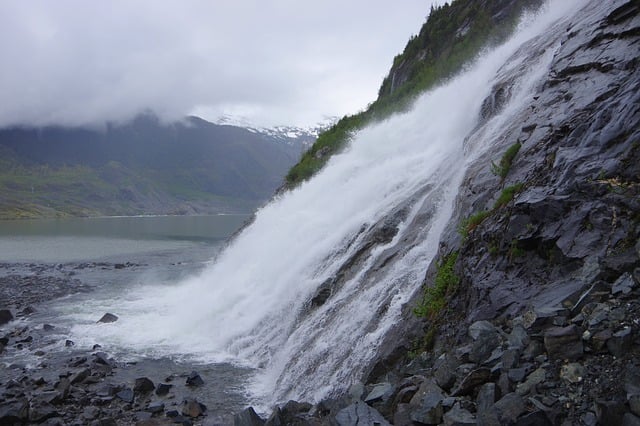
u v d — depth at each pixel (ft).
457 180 46.24
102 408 41.88
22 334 69.97
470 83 72.43
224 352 58.80
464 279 31.78
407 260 43.93
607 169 27.30
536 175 32.40
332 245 60.34
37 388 46.96
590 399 18.58
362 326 41.06
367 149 88.17
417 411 23.32
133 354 58.59
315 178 97.55
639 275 21.91
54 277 130.41
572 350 20.86
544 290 25.75
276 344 54.24
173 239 290.35
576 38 42.68
